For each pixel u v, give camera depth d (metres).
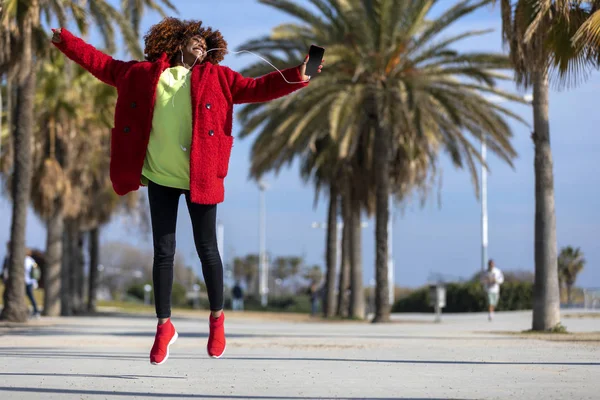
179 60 5.64
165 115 5.42
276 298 67.88
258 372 6.71
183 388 5.46
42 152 28.09
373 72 25.73
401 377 6.28
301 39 26.34
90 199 32.47
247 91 5.52
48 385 5.57
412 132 24.44
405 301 44.56
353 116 24.53
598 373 6.63
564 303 34.38
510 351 9.50
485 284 26.77
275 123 28.28
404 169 28.92
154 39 5.63
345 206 32.31
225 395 5.08
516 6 14.03
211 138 5.43
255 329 19.08
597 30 11.45
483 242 40.28
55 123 28.06
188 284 70.75
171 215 5.53
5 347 10.71
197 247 5.56
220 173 5.47
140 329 17.77
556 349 9.93
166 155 5.43
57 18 20.19
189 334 15.78
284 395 5.09
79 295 35.47
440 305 26.59
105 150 31.55
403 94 23.69
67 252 30.61
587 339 12.88
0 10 17.64
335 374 6.53
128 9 24.39
